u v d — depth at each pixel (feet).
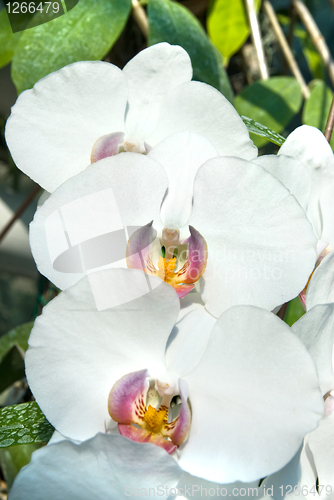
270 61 2.67
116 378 1.27
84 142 1.37
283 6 3.33
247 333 1.21
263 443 1.20
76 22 1.59
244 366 1.22
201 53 1.71
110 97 1.35
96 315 1.24
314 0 3.17
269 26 2.64
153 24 1.67
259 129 1.54
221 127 1.34
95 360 1.26
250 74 2.58
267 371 1.21
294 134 1.35
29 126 1.35
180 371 1.26
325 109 1.92
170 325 1.24
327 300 1.31
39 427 1.39
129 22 1.90
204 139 1.29
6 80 1.92
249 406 1.22
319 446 1.29
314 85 2.10
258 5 2.29
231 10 2.18
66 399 1.25
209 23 2.22
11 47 1.69
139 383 1.28
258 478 1.20
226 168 1.25
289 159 1.30
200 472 1.22
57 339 1.24
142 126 1.38
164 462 1.18
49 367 1.24
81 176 1.26
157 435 1.26
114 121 1.37
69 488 1.20
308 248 1.25
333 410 1.30
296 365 1.20
